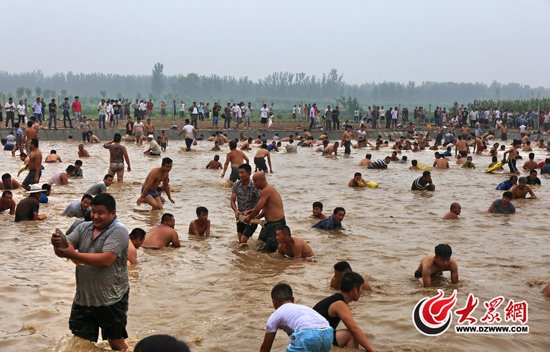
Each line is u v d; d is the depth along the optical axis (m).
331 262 8.44
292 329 4.71
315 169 21.73
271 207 9.09
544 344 5.47
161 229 9.23
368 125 48.28
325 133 42.00
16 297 6.44
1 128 31.33
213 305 6.38
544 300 6.79
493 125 50.50
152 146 25.05
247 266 8.12
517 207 13.59
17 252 8.44
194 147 31.66
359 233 10.48
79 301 4.64
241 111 41.53
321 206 11.60
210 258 8.52
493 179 19.36
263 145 29.86
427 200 14.52
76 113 34.00
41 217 10.91
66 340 4.67
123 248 4.62
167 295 6.71
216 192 15.33
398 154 30.48
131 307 6.25
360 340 5.04
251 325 5.77
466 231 10.77
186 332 5.54
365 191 16.03
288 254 8.75
